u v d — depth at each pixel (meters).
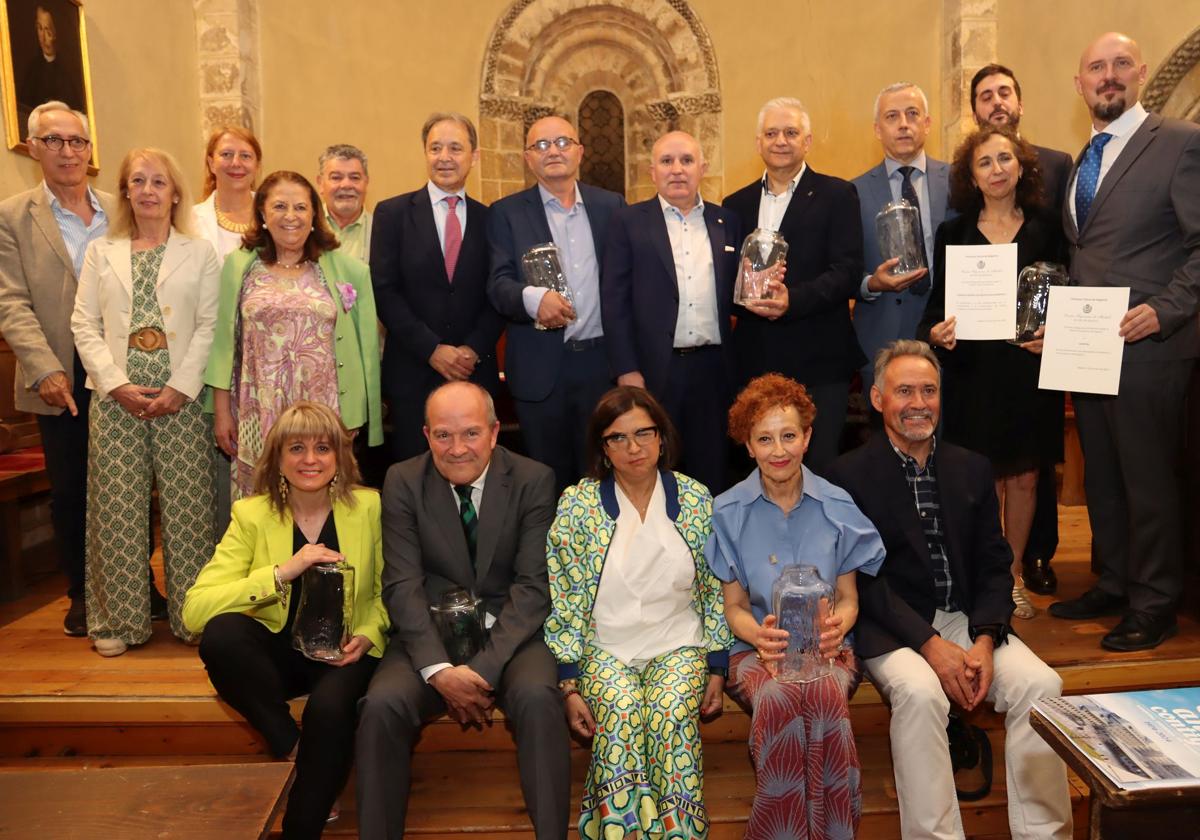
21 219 3.01
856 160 6.06
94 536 2.93
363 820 2.12
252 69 5.53
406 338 3.04
